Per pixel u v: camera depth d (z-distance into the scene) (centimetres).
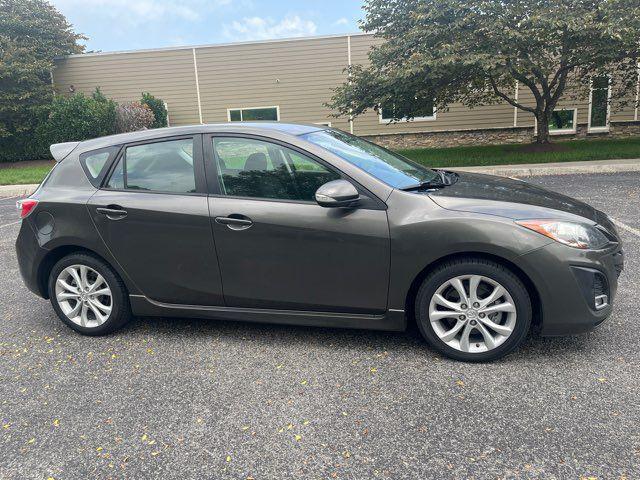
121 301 399
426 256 330
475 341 342
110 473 250
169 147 387
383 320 352
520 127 1892
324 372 336
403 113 1475
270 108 1967
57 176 414
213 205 366
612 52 1161
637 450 247
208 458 257
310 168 355
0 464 261
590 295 322
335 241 343
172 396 316
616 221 687
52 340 408
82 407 309
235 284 371
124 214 381
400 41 1311
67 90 2028
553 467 238
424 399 299
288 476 242
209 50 1942
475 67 1249
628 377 312
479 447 255
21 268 422
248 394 314
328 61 1905
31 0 2144
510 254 317
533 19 1119
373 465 246
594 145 1555
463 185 382
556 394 298
